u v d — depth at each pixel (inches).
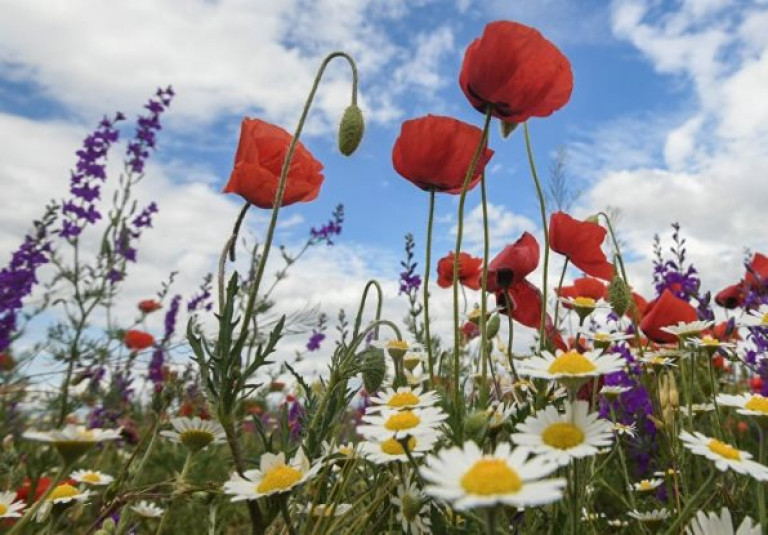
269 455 9.1
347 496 12.2
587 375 7.8
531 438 7.4
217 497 11.3
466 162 11.4
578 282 17.7
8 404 21.0
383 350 12.2
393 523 11.1
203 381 9.6
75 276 30.3
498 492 5.4
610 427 7.3
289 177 11.5
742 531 7.2
